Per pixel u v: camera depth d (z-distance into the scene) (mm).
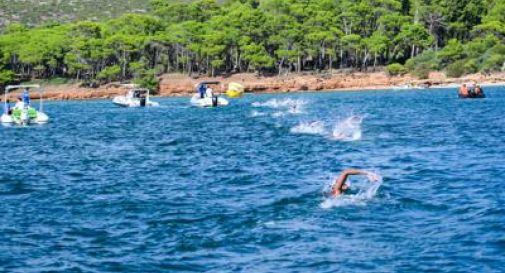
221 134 113562
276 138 101312
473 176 60438
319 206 49656
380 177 56906
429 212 47094
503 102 174875
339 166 69375
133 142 107375
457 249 38562
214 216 48219
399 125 116125
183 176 68000
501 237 40250
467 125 112062
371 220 45344
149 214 50125
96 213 51406
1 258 40125
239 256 38969
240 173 68000
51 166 80375
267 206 50594
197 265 37750
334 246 40031
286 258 38281
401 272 35469
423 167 66562
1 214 52125
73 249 41688
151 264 38156
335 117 142500
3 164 83750
